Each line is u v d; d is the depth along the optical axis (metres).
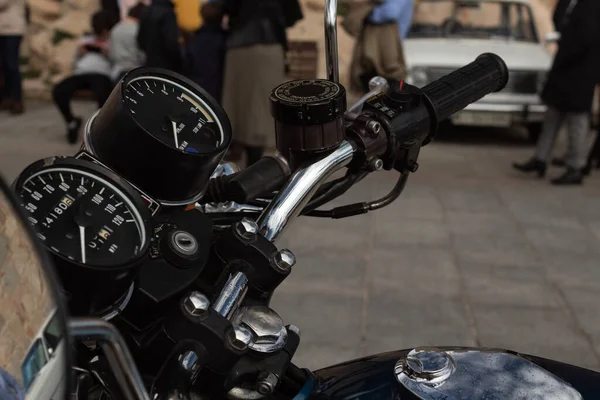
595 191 6.30
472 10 9.09
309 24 9.77
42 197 1.01
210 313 1.02
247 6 5.98
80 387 1.07
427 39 8.88
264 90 6.00
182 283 1.06
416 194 5.97
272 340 1.10
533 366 1.13
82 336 0.81
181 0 8.20
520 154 7.75
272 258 1.10
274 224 1.13
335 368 1.34
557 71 6.37
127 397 0.86
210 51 6.36
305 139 1.12
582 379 1.28
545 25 11.04
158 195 1.12
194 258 1.07
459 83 1.35
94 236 0.99
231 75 6.05
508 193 6.16
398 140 1.23
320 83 1.16
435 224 5.26
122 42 7.18
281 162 1.17
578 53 6.14
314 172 1.14
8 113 9.00
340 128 1.14
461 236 5.04
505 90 8.02
